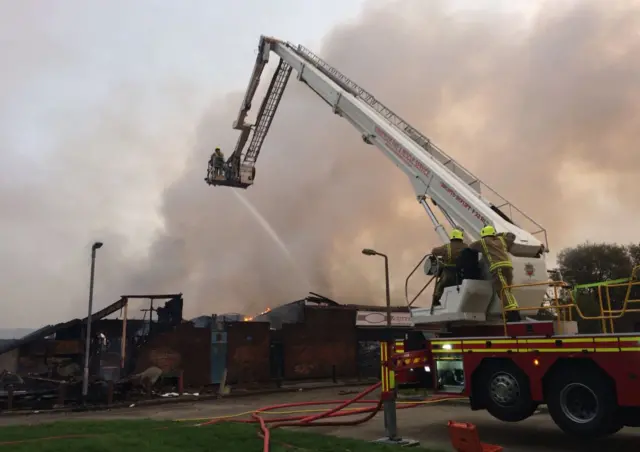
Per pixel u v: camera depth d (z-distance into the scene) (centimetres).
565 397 809
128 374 2397
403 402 1611
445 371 982
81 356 2359
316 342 2941
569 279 1054
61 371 2244
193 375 2464
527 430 1055
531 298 988
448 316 996
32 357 2280
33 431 902
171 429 912
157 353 2412
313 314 2975
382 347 952
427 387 997
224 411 1728
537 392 835
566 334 865
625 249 4178
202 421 1119
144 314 2694
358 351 3127
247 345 2656
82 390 2048
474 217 1234
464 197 1286
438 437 997
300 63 2414
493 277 975
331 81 2162
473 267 1002
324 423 1012
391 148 1683
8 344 2286
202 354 2511
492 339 905
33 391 2091
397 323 3956
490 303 984
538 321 862
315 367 2900
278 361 2850
